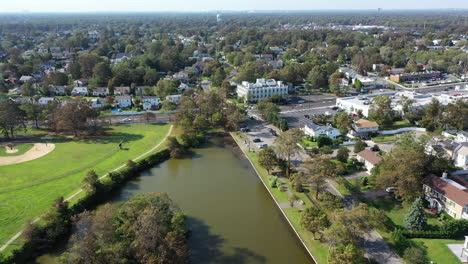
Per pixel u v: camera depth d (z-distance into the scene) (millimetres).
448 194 84062
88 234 66750
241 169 119438
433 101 149500
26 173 110812
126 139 144125
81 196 95312
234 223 86312
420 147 99688
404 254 69312
